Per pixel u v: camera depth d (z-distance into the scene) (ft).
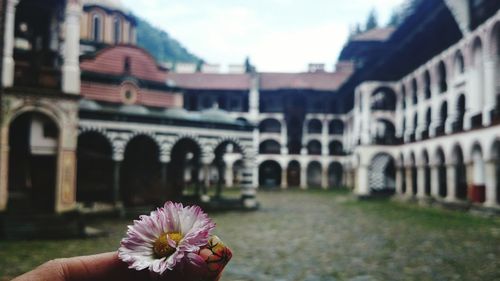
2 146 62.03
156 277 4.96
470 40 94.32
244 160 100.37
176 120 91.20
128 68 102.89
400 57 132.98
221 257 5.17
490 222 73.20
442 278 35.50
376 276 36.35
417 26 113.80
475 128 89.04
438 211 94.38
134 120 85.71
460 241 53.98
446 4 97.30
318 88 202.69
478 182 90.74
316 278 35.86
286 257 44.45
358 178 138.21
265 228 66.69
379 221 76.07
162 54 293.23
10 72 63.10
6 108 62.59
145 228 5.15
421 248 49.34
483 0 89.15
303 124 205.57
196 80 202.28
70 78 68.44
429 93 122.72
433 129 113.39
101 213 79.56
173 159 100.83
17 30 70.18
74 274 5.16
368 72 141.28
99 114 81.41
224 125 97.35
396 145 137.18
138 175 93.40
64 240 55.77
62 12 70.49
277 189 190.70
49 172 69.72
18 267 39.63
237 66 219.82
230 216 84.17
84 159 86.89
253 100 200.85
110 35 132.87
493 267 39.19
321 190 184.65
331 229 65.67
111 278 5.24
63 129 67.82
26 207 65.82
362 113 141.18
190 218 5.19
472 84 94.22
